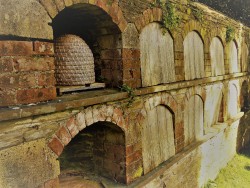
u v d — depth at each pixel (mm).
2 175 2232
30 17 2393
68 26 3986
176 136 4957
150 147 4230
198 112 5957
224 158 7727
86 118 2977
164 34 4438
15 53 2291
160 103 4391
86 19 3562
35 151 2469
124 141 3613
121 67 3572
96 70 3922
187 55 5312
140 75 3922
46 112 2461
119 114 3477
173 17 4469
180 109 5051
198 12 5441
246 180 7270
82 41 3283
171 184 4781
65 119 2736
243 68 9031
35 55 2455
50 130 2590
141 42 3934
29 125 2400
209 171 6672
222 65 7191
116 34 3551
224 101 7453
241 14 10016
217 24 6559
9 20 2236
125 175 3682
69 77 3154
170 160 4672
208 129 6637
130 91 3582
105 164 3896
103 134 3832
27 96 2416
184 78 5188
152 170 4258
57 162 2684
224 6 9406
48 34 2570
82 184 3740
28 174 2424
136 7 3721
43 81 2562
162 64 4461
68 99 2828
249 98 9938
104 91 3488
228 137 7910
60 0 2643
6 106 2283
